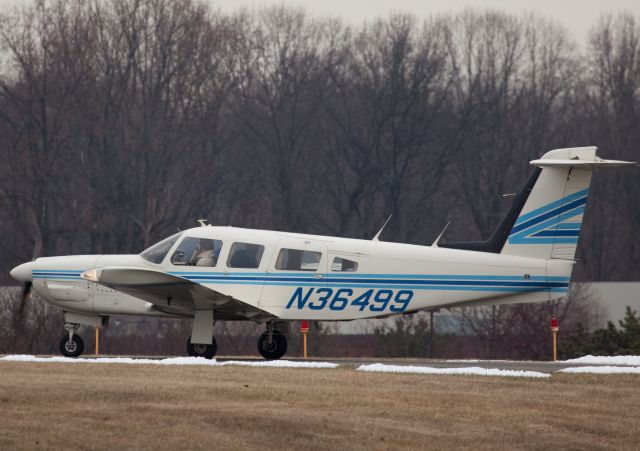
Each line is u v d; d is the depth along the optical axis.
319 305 80.94
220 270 81.38
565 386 66.06
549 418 58.28
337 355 140.38
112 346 136.75
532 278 81.25
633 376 69.62
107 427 52.34
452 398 61.50
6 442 49.56
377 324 148.75
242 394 60.00
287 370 70.50
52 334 131.88
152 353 136.88
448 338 144.62
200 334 81.38
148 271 75.88
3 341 132.12
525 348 140.00
